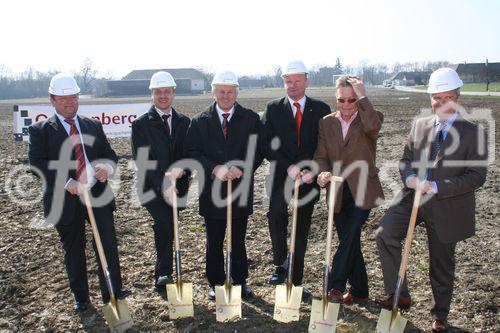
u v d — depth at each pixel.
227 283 4.64
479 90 52.81
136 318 4.64
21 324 4.60
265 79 119.50
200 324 4.53
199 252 6.27
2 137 18.25
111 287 4.44
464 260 5.90
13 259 6.06
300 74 4.93
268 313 4.73
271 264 5.88
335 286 4.63
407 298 4.66
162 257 5.26
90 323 4.60
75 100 4.68
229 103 4.86
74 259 4.74
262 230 7.04
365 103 4.54
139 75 102.00
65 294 5.16
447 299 4.31
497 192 9.23
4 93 91.50
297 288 4.55
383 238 4.44
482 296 4.93
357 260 4.82
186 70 98.00
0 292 5.18
